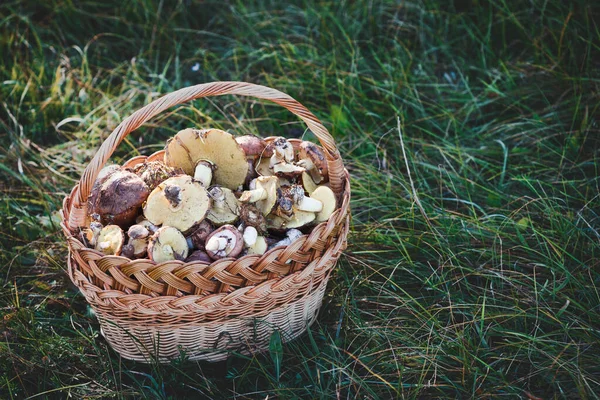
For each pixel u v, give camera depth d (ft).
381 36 7.02
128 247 4.59
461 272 5.31
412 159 5.99
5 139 6.42
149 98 6.60
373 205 5.78
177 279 4.46
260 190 4.76
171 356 4.81
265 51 7.03
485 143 6.18
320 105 6.65
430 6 7.18
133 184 4.72
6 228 5.74
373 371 4.85
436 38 7.00
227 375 4.84
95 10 7.46
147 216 4.67
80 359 4.95
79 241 4.55
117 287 4.53
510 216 5.47
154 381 4.73
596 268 5.24
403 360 4.88
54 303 5.30
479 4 7.14
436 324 5.01
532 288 5.17
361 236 5.54
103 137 6.35
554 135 6.08
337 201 4.91
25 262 5.53
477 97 6.51
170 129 6.30
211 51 7.19
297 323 4.94
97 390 4.80
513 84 6.53
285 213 4.75
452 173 5.90
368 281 5.28
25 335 5.07
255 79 6.86
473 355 4.81
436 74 6.86
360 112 6.47
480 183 5.94
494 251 5.34
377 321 5.08
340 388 4.76
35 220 5.74
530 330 5.00
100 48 7.23
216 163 4.91
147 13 7.23
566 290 5.14
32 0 7.45
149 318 4.59
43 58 6.87
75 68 7.01
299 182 5.06
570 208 5.57
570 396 4.69
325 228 4.65
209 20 7.46
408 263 5.38
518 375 4.81
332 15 7.09
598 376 4.75
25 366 4.94
